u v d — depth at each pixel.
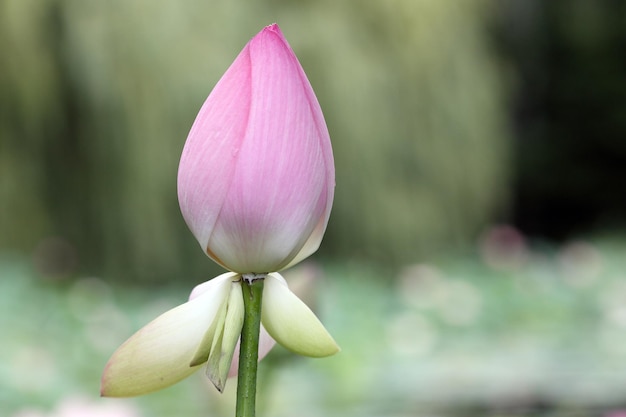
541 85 16.69
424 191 10.13
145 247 9.02
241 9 9.16
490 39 12.09
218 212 0.79
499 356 5.96
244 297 0.80
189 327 0.80
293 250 0.80
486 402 4.75
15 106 8.96
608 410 4.67
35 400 4.23
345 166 9.64
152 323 0.80
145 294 8.24
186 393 4.16
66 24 8.77
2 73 8.93
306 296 1.38
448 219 10.29
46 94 8.89
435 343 6.44
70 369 5.23
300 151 0.79
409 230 9.92
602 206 16.52
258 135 0.79
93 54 8.66
